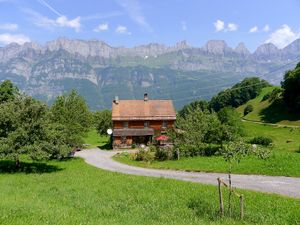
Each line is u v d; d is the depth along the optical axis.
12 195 28.64
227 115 92.62
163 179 40.25
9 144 49.16
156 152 67.81
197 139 67.19
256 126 142.62
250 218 21.72
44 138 50.88
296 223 20.88
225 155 22.80
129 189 33.00
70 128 76.56
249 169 45.91
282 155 55.16
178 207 24.94
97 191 31.95
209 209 24.03
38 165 58.28
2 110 50.47
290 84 151.12
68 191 31.78
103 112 126.94
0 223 16.55
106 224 18.00
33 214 19.27
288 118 144.62
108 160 71.06
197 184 36.28
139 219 20.27
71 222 17.69
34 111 51.34
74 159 72.44
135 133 106.56
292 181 38.19
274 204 26.25
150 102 113.81
